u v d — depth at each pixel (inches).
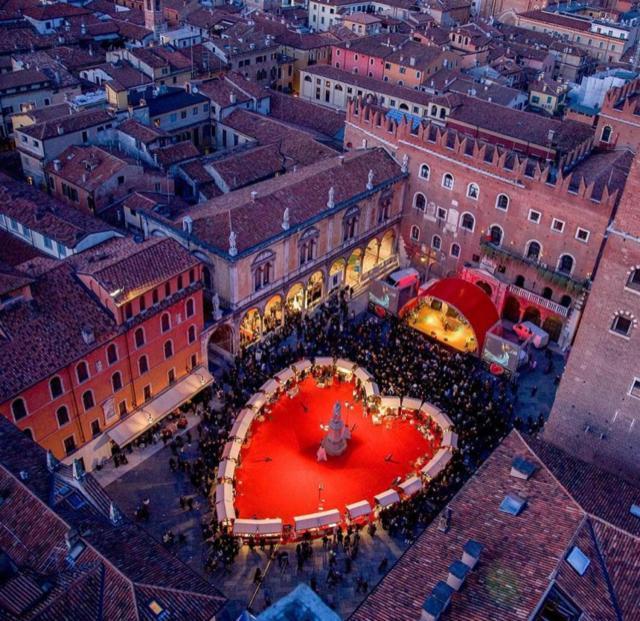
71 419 2226.9
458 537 1581.0
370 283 3484.3
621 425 2068.2
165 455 2399.1
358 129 3641.7
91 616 1385.3
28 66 4507.9
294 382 2701.8
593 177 3014.3
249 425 2389.3
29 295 2178.9
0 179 3304.6
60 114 3868.1
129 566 1481.3
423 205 3457.2
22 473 1632.6
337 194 3144.7
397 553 2084.2
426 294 3021.7
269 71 5536.4
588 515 1541.6
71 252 2783.0
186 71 4803.2
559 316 3053.6
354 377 2755.9
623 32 6550.2
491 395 2669.8
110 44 5565.9
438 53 5231.3
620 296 1902.1
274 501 2230.6
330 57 5920.3
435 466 2258.9
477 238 3292.3
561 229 2962.6
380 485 2315.5
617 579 1453.0
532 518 1579.7
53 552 1491.1
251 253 2711.6
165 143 3718.0
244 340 2940.5
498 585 1438.2
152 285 2338.8
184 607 1437.0
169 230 2837.1
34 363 2075.5
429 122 3341.5
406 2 7185.0
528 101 4990.2
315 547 2094.0
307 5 7652.6
